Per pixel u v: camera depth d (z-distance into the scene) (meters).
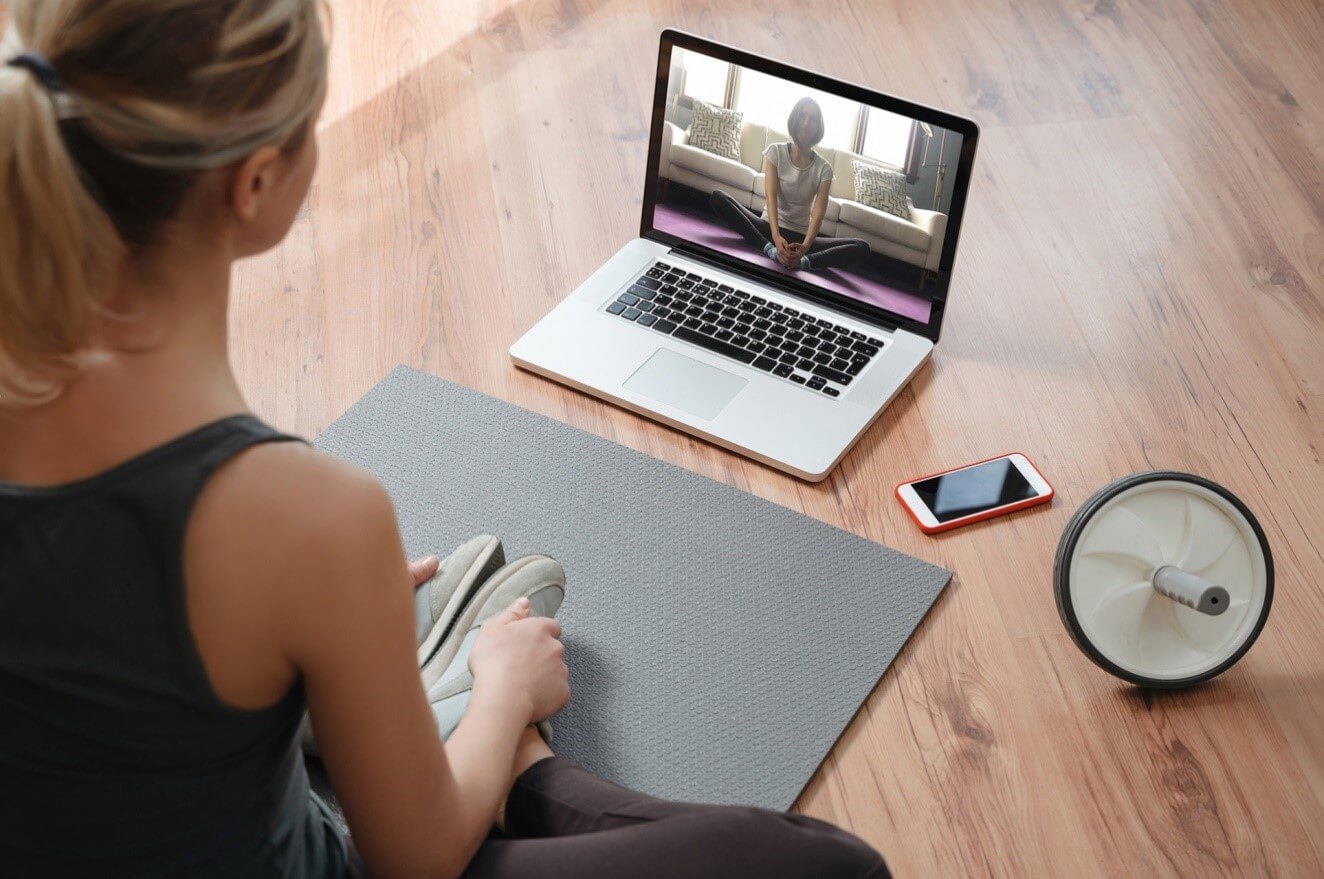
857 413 1.75
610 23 2.51
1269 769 1.39
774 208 1.86
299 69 0.73
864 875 1.02
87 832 0.85
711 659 1.50
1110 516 1.40
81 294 0.70
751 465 1.73
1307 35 2.46
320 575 0.80
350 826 0.97
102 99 0.68
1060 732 1.43
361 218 2.10
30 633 0.79
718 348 1.83
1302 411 1.78
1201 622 1.43
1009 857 1.33
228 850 0.90
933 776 1.40
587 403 1.81
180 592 0.78
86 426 0.77
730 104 1.82
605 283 1.93
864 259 1.83
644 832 1.05
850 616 1.54
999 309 1.94
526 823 1.20
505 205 2.12
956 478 1.69
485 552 1.48
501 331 1.91
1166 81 2.36
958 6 2.54
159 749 0.82
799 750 1.41
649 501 1.67
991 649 1.52
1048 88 2.35
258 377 1.85
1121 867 1.32
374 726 0.88
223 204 0.75
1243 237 2.06
